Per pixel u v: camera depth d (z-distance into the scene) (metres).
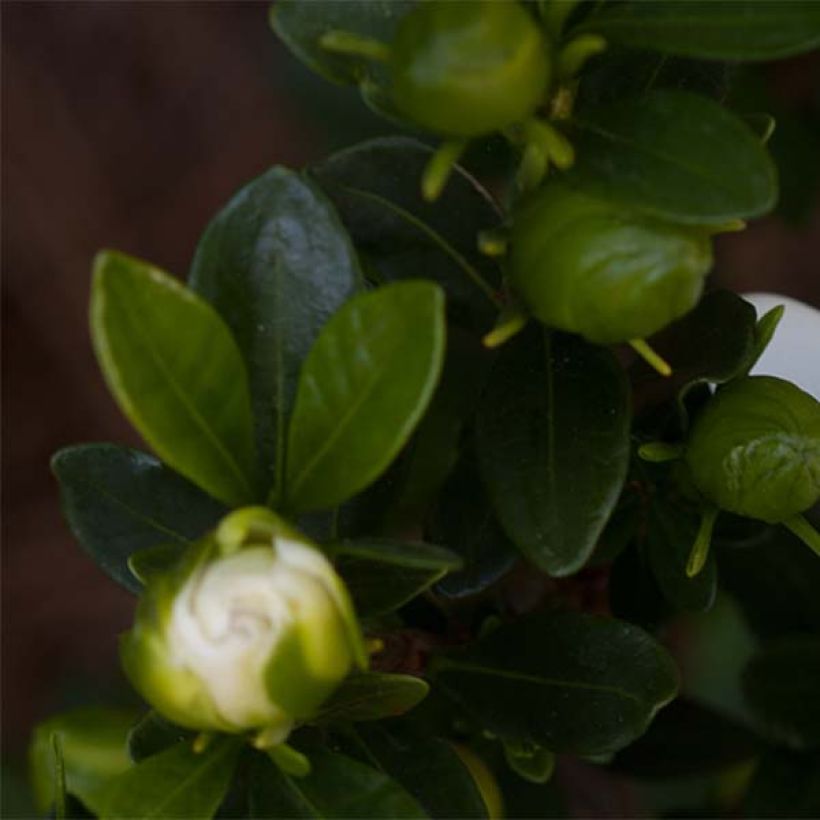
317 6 0.35
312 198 0.35
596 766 0.44
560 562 0.35
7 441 0.86
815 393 0.39
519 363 0.36
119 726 0.42
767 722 0.42
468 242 0.37
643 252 0.33
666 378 0.37
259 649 0.32
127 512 0.37
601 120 0.34
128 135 0.85
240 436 0.34
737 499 0.36
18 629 0.85
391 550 0.33
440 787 0.36
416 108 0.33
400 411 0.33
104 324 0.32
